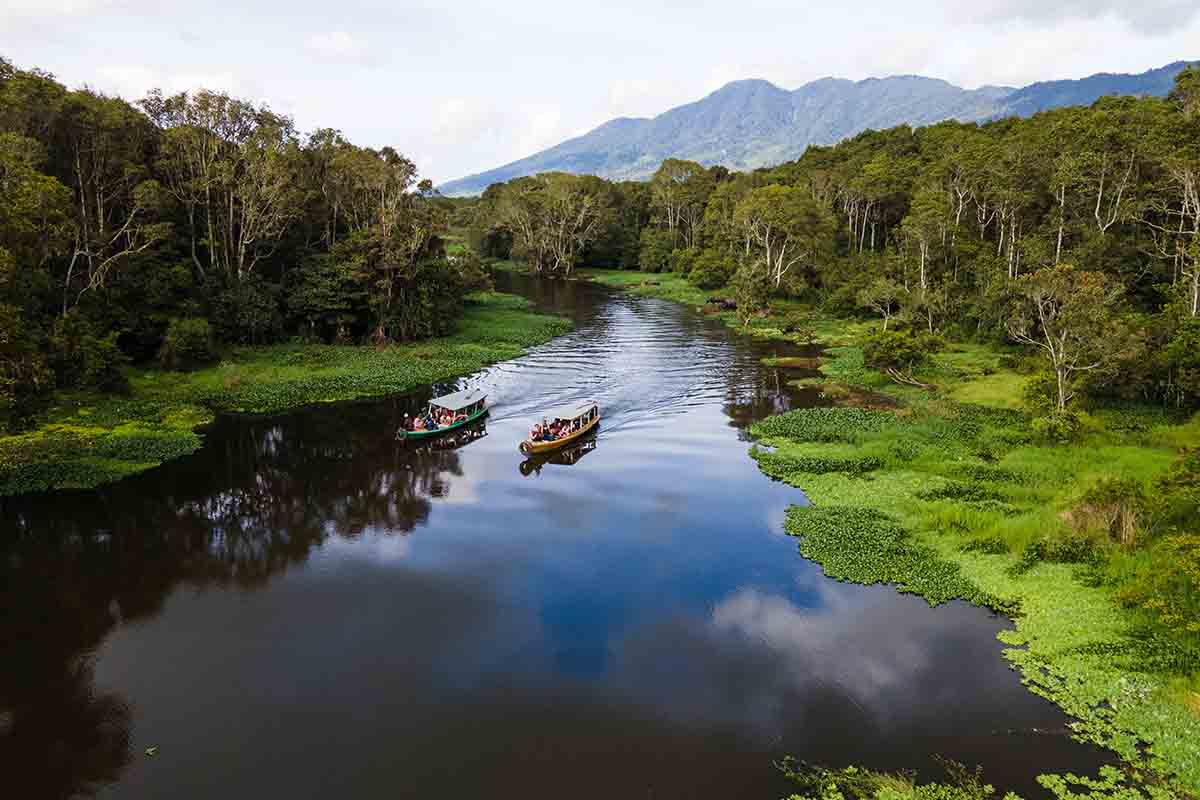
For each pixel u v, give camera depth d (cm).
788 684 2414
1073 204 7900
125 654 2614
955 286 8619
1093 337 4762
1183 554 2503
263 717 2275
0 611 2912
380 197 8669
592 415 5422
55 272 6006
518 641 2692
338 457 4750
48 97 5556
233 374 6294
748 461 4622
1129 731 2086
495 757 2098
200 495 4103
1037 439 4609
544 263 17162
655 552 3400
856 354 7631
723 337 9044
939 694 2330
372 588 3095
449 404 5484
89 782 2011
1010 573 2978
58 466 4350
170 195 6844
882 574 3092
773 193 10962
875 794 1922
